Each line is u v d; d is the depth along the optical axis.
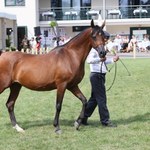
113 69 21.69
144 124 8.50
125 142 7.11
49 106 10.91
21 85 8.02
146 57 32.41
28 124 8.70
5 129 8.23
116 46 36.03
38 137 7.54
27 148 6.86
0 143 7.20
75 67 7.68
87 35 7.70
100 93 8.18
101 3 43.84
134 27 41.88
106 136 7.53
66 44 7.87
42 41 40.12
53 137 7.52
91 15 41.31
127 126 8.34
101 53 7.54
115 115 9.55
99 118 9.15
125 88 14.27
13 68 7.77
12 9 41.69
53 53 7.81
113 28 42.06
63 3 44.34
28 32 41.72
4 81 7.75
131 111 10.05
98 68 8.09
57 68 7.64
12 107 8.23
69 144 7.05
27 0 41.44
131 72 19.91
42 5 44.34
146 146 6.88
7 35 36.22
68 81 7.67
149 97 12.24
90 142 7.15
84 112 8.02
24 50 35.28
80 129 8.11
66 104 11.12
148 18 40.97
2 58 7.80
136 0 43.47
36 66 7.72
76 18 41.47
